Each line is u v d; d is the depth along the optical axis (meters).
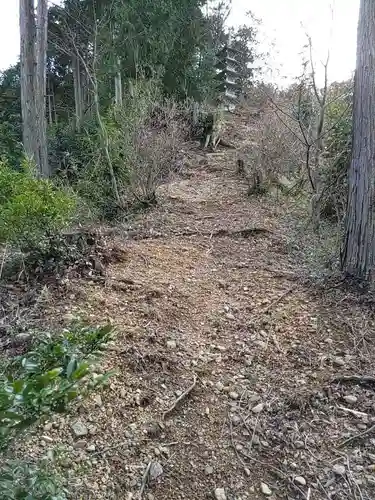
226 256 3.97
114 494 1.47
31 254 2.91
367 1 2.85
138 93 6.52
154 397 1.98
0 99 13.04
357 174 3.00
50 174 7.70
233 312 2.88
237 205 5.66
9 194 3.16
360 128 2.94
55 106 17.88
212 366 2.29
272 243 4.26
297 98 5.58
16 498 0.95
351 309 2.82
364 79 2.91
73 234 3.26
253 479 1.62
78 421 1.73
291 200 5.52
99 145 6.30
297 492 1.57
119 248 3.76
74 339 1.14
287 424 1.90
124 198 5.67
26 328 2.28
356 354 2.40
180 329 2.61
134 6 10.02
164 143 5.86
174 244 4.25
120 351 2.21
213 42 14.48
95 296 2.77
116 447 1.66
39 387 0.80
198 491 1.55
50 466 1.43
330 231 4.07
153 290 3.02
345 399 2.05
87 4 11.25
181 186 6.64
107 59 9.53
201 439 1.79
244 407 2.00
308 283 3.23
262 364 2.33
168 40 10.48
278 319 2.77
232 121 10.54
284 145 5.89
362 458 1.72
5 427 0.82
